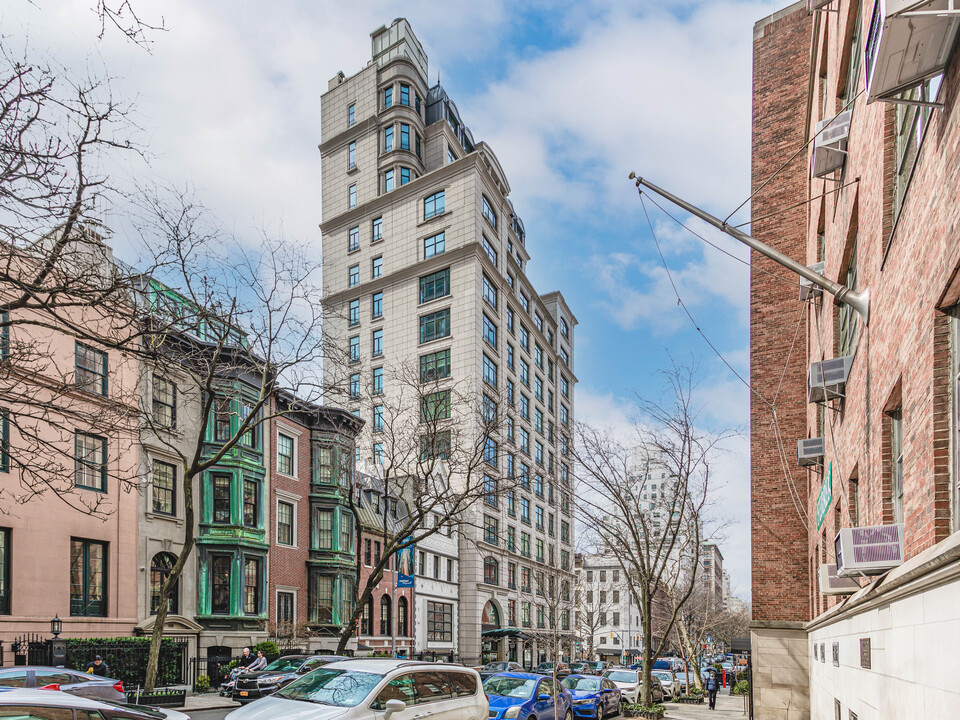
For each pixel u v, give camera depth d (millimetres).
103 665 19391
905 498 6395
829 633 12312
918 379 5824
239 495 28453
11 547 19578
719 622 55969
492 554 51781
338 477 28234
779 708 19250
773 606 20016
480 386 51312
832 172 11695
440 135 61188
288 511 32625
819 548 16219
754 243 8609
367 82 62500
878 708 7215
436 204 56375
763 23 22828
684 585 49875
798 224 21500
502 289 58125
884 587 6297
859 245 9297
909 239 6109
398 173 59125
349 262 60719
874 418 8016
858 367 9094
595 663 41469
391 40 62781
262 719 8445
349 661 10359
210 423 28219
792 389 20969
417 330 55031
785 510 20453
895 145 7414
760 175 22188
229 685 22344
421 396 28688
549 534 66438
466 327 52219
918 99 6051
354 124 62625
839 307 12609
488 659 50062
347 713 8625
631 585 24859
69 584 21344
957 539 4145
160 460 25906
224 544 27734
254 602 29297
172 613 25922
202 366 21438
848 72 11703
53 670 13000
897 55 4824
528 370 64500
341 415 35000
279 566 31172
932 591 4977
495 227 59219
